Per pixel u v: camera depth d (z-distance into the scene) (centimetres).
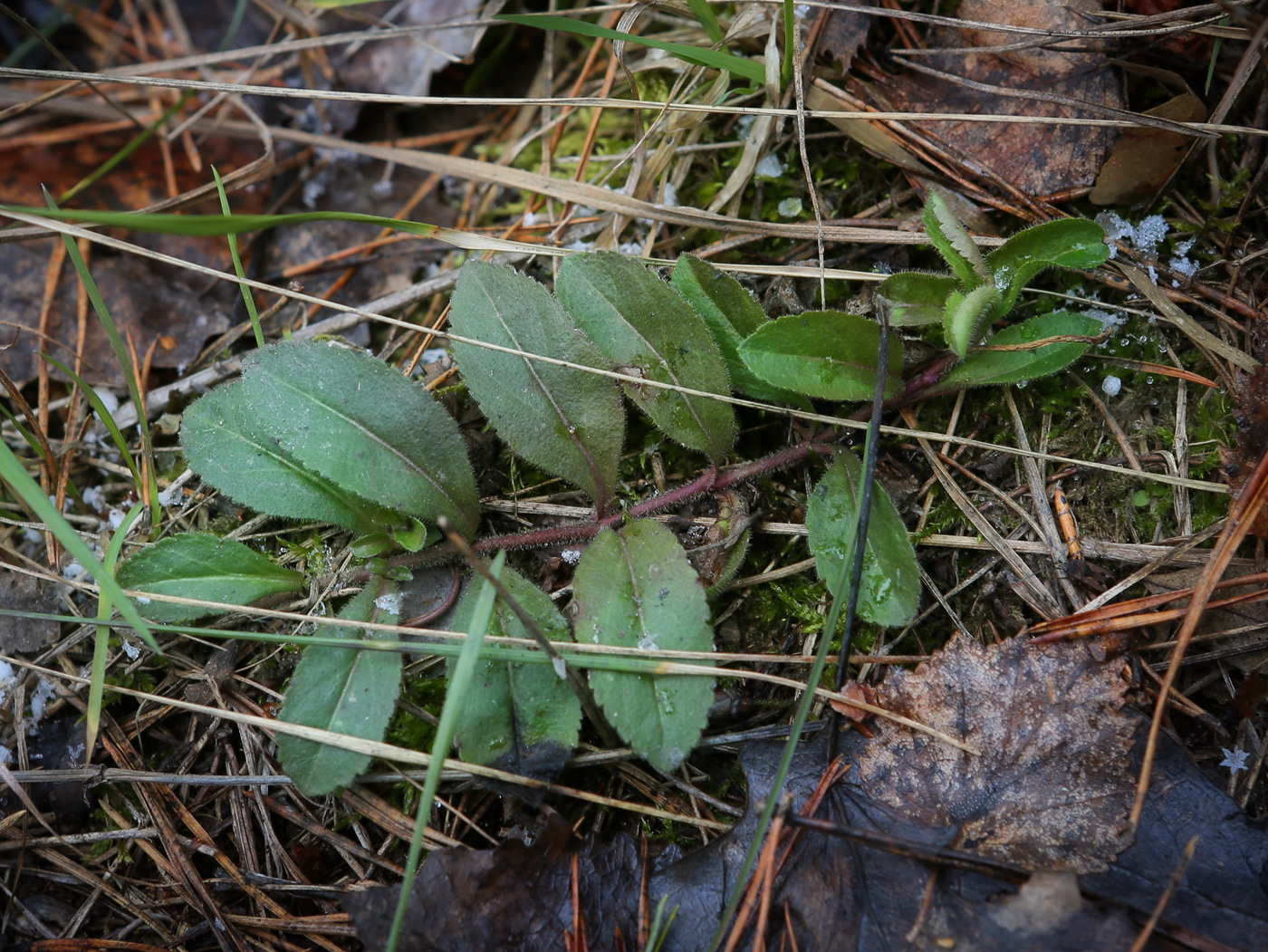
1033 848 16
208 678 19
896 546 17
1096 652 17
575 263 18
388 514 18
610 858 17
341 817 18
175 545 18
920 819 16
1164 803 16
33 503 16
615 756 17
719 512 18
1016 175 19
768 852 16
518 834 17
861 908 16
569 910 17
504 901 16
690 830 18
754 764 17
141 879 18
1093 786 16
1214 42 19
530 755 17
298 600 19
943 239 18
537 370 18
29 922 18
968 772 17
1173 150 19
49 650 19
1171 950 15
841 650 17
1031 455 18
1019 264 18
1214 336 19
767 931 16
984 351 18
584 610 17
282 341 18
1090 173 19
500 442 19
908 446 19
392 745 17
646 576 17
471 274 18
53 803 18
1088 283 19
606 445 18
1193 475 18
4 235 19
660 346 18
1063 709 17
